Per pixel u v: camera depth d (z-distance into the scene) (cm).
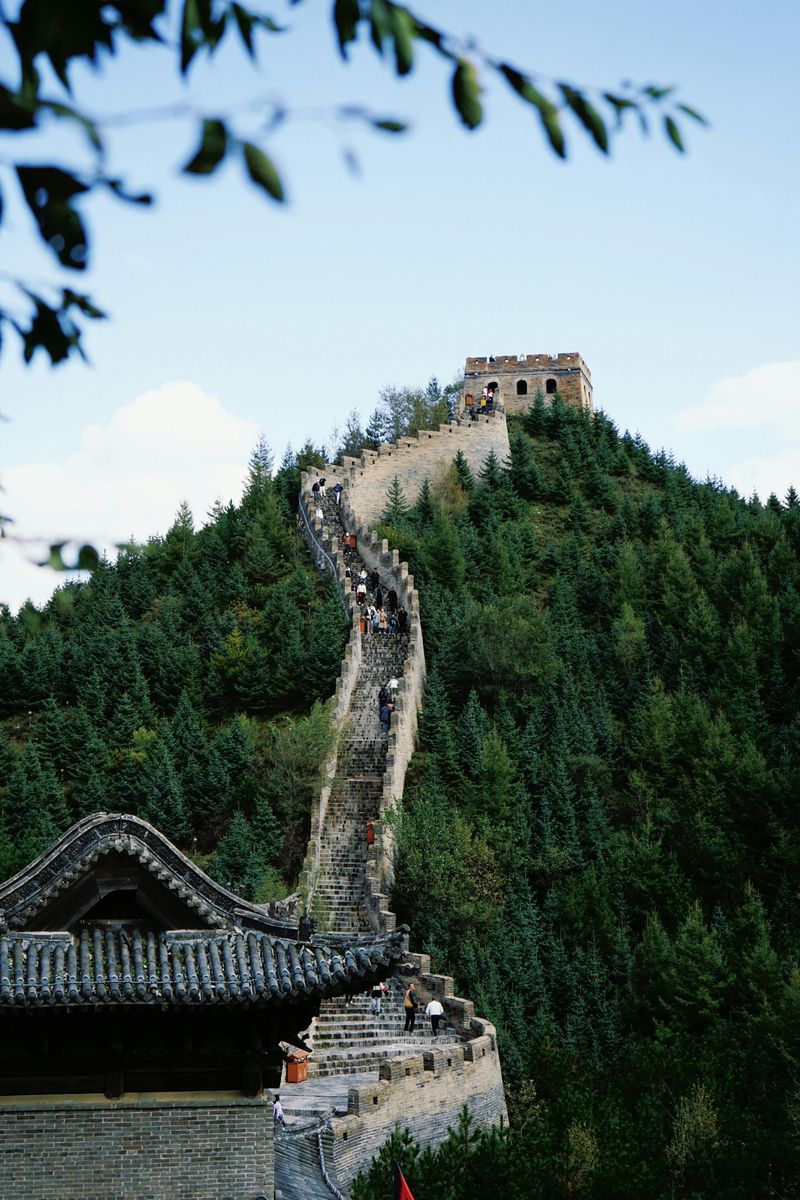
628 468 15225
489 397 15800
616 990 7256
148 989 2803
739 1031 6519
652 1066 5712
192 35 634
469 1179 3688
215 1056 2917
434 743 9144
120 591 12125
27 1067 2873
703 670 10600
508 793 8706
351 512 12094
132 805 8681
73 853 2953
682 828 8562
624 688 10556
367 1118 4556
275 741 8388
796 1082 5719
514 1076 6078
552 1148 4153
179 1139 2877
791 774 8725
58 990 2766
